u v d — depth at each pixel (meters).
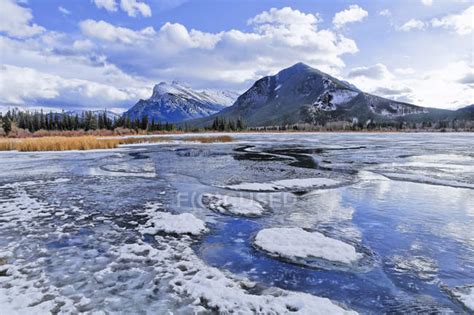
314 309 4.71
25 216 9.53
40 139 40.50
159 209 10.34
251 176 16.56
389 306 4.95
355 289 5.46
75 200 11.54
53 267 6.16
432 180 15.05
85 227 8.56
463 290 5.42
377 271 6.12
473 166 19.78
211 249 7.17
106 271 6.01
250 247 7.27
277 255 6.81
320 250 6.95
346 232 8.22
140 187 13.88
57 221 9.06
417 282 5.70
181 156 27.47
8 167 20.50
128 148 37.12
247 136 74.25
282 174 17.20
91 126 89.62
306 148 35.69
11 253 6.81
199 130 105.38
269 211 10.15
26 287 5.39
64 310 4.70
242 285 5.58
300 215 9.71
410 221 9.07
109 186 14.12
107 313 4.63
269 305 4.86
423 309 4.86
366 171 18.11
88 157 26.91
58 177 16.59
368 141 49.72
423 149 33.25
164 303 4.92
